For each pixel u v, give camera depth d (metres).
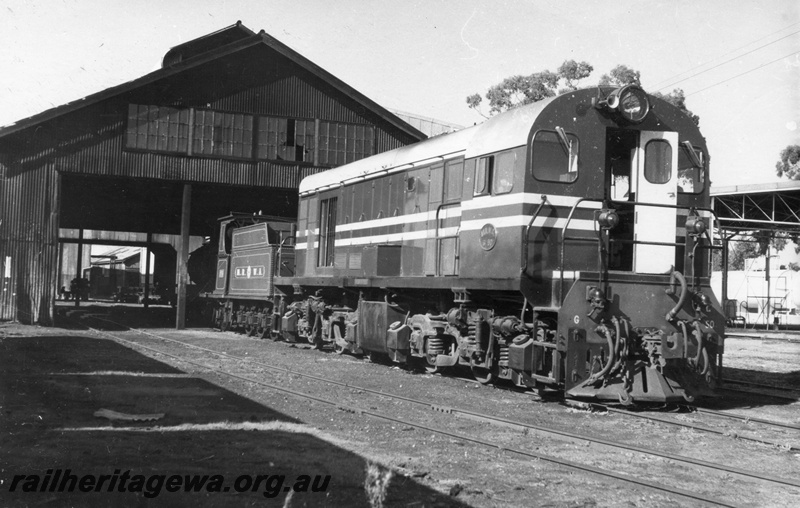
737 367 18.20
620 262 11.76
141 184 28.06
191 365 14.99
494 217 11.73
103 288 61.38
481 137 12.41
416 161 14.86
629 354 10.66
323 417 9.66
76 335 21.95
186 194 26.20
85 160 25.08
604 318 10.60
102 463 7.13
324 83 27.34
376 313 15.77
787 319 42.81
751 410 11.19
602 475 6.96
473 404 10.92
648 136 11.34
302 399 11.05
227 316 26.08
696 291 11.10
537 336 11.12
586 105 11.36
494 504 6.06
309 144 27.12
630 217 11.71
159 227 39.62
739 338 31.05
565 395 10.84
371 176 16.81
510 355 11.25
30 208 24.75
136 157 25.50
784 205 34.41
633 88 11.10
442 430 8.82
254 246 24.25
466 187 12.74
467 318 13.01
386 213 16.02
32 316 24.92
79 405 10.13
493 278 11.62
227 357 16.83
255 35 26.22
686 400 10.55
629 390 10.41
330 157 27.34
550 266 11.10
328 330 18.59
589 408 10.47
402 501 6.09
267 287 22.80
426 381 13.43
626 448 8.02
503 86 33.62
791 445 8.46
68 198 32.09
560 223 11.16
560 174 11.21
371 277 15.66
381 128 27.95
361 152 27.64
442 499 6.15
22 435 8.24
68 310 39.34
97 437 8.20
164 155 25.73
